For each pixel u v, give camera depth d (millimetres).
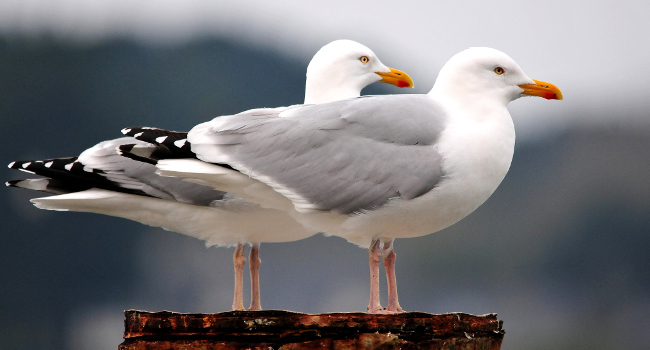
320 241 22438
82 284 25797
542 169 26250
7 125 32625
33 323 24109
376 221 5703
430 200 5613
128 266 25875
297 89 40625
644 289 21484
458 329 5242
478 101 5926
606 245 22828
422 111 5816
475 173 5688
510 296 20719
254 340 5102
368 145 5688
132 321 5266
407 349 5098
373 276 5789
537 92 6125
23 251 26438
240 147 5836
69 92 34500
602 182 24609
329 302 20250
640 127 27078
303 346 5086
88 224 27016
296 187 5703
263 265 21734
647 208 23656
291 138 5766
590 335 18844
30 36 35438
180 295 24203
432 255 22672
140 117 35344
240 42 42094
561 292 21375
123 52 37750
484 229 23781
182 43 40375
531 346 18141
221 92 38531
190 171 5820
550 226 23672
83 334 24188
